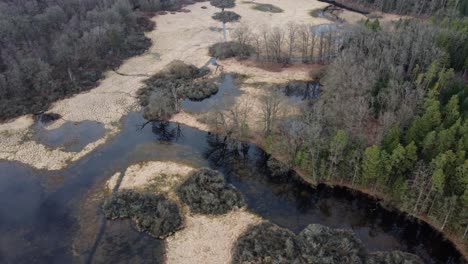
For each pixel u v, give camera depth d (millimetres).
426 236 68812
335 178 78312
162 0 178125
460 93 84625
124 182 79750
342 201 76000
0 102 101438
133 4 171500
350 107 85125
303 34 127625
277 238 65125
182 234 68125
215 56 133250
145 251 65250
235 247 65312
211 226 69688
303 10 178750
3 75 101938
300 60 131000
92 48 122812
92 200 75562
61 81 111938
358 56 107500
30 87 107500
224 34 151000
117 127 97500
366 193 76188
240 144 91562
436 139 71250
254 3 187625
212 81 119000
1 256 65125
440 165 64688
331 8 183125
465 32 112625
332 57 127500
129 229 69125
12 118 99375
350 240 64500
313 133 75438
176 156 87688
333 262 60312
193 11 175750
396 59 107750
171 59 131250
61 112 102000
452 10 147500
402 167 70000
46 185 79500
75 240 67500
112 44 127812
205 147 91000
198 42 144125
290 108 103312
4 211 73562
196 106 106188
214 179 77125
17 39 119125
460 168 63906
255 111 102562
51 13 131000
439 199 65938
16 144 90875
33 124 97500
